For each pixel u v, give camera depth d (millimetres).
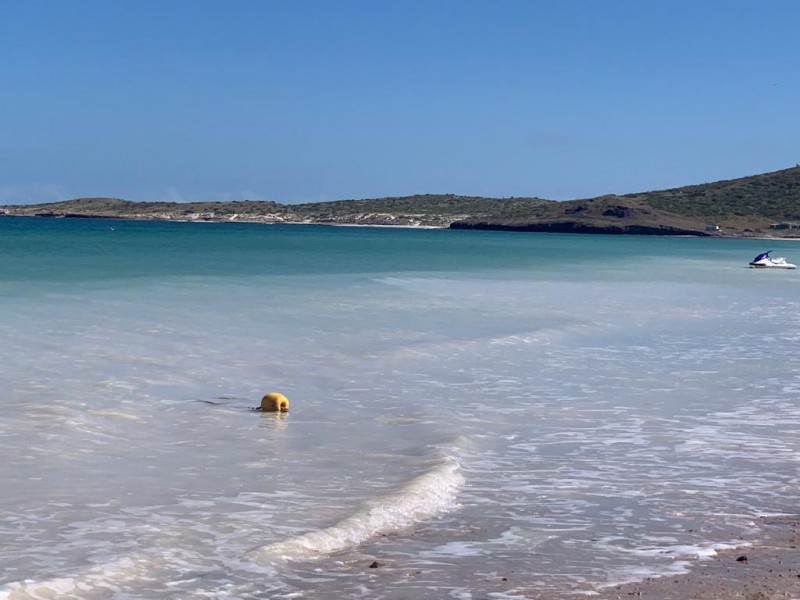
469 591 6066
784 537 7406
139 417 11305
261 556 6578
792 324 24391
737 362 17250
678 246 114812
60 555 6473
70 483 8344
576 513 7973
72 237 83625
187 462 9289
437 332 20297
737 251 97812
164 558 6500
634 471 9477
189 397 12641
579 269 50469
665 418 12156
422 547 6996
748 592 6078
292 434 10734
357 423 11453
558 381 14875
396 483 8703
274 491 8297
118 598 5789
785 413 12602
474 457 9906
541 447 10469
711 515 7980
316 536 7023
